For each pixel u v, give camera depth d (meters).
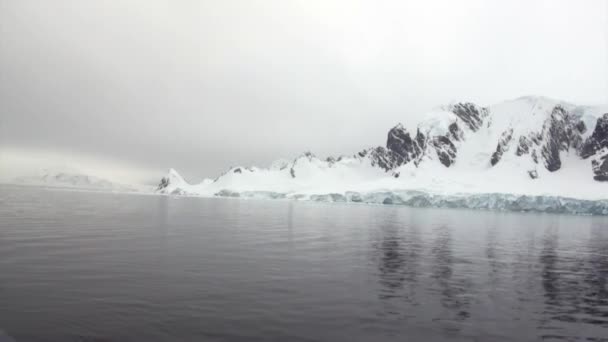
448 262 33.47
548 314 19.62
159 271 26.45
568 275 29.47
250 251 36.62
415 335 16.45
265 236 49.16
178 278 24.66
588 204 152.00
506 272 29.89
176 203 150.75
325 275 26.92
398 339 15.98
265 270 27.94
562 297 22.91
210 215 86.94
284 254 35.47
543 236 60.31
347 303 20.50
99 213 80.94
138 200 169.38
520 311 20.00
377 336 16.22
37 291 20.86
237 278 25.20
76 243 37.53
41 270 25.58
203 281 24.11
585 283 26.81
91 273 25.23
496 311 19.91
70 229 48.97
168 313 18.14
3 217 61.81
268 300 20.58
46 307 18.44
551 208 157.38
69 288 21.62
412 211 134.12
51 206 98.69
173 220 69.69
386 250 39.75
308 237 49.44
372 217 94.50
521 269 31.33
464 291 23.61
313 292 22.41
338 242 45.12
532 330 17.41
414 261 33.53
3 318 16.94
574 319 18.97
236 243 41.69
